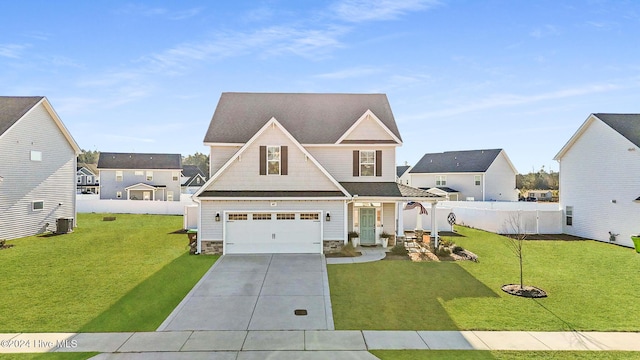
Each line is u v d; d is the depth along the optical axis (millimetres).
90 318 9641
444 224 24969
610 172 20812
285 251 17391
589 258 16641
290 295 11484
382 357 7609
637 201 18891
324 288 12180
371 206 19672
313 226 17453
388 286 12414
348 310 10258
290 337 8555
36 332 8773
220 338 8484
